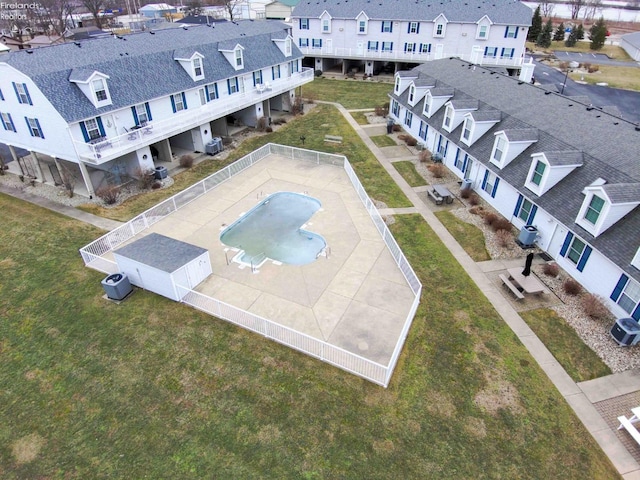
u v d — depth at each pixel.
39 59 27.16
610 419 14.09
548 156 21.42
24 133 28.23
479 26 54.66
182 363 16.19
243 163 32.16
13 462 13.02
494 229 24.61
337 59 66.31
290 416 14.16
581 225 19.44
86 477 12.52
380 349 16.62
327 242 23.39
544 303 19.12
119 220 25.91
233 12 110.06
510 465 12.75
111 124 28.41
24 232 24.58
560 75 58.31
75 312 18.73
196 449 13.20
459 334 17.45
